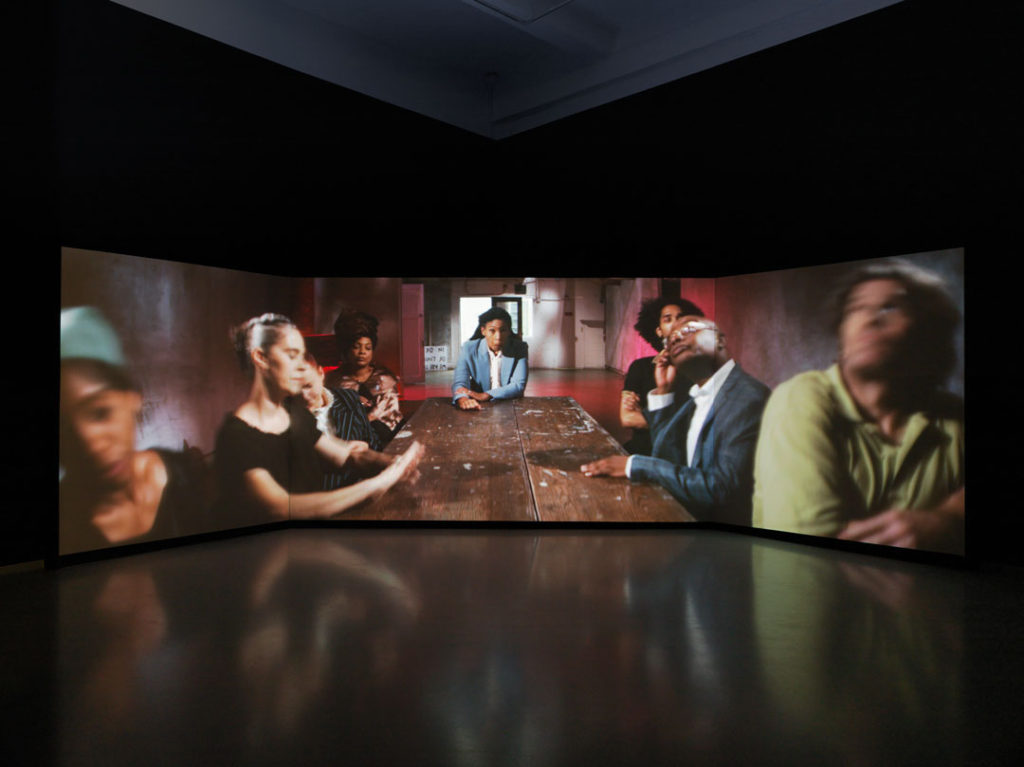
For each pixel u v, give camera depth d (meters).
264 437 6.94
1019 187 5.04
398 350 7.13
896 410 5.85
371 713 3.05
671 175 6.42
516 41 6.30
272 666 3.56
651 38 6.07
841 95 5.44
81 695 3.23
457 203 7.09
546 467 7.09
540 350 7.23
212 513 6.52
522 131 7.09
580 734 2.86
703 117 6.07
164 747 2.75
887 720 2.99
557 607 4.52
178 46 4.91
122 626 4.18
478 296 7.16
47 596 4.79
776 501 6.52
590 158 6.74
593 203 6.85
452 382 7.16
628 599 4.70
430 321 7.14
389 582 5.11
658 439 7.00
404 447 7.11
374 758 2.67
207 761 2.65
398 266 7.07
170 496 6.23
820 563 5.65
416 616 4.35
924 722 2.97
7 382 5.35
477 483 7.09
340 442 7.14
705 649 3.80
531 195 7.07
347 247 6.96
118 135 5.37
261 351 6.91
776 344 6.51
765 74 5.62
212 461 6.54
